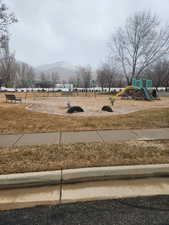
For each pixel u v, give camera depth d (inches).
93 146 175.2
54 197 102.9
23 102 752.3
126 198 101.7
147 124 275.1
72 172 119.8
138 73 1571.1
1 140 198.1
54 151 161.5
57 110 480.4
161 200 99.7
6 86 2659.9
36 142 190.2
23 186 114.4
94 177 121.4
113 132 231.6
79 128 252.8
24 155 152.1
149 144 181.3
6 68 2524.6
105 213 89.7
